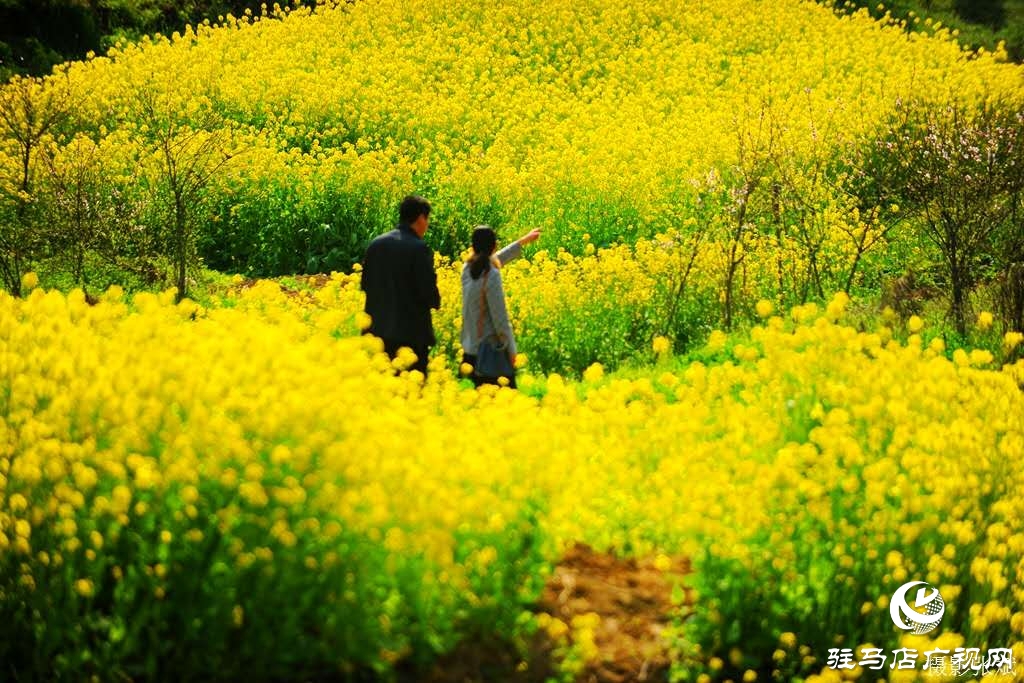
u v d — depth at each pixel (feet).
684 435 59.57
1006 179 122.21
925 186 131.54
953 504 56.44
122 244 133.69
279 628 44.50
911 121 189.78
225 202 157.89
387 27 261.85
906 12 352.90
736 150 166.30
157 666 44.11
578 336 111.65
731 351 100.68
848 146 181.47
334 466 45.01
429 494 46.57
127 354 51.13
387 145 194.29
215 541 44.42
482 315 85.66
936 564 51.29
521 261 125.49
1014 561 56.29
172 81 211.41
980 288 119.24
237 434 44.42
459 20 268.00
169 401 47.73
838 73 247.50
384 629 44.37
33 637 45.14
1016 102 206.69
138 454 45.88
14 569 45.70
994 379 66.90
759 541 51.47
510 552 48.60
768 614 50.24
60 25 261.24
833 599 51.11
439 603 46.57
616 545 55.42
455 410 65.46
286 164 172.55
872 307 115.44
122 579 43.93
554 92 229.04
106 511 44.91
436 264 128.26
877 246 140.56
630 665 48.44
